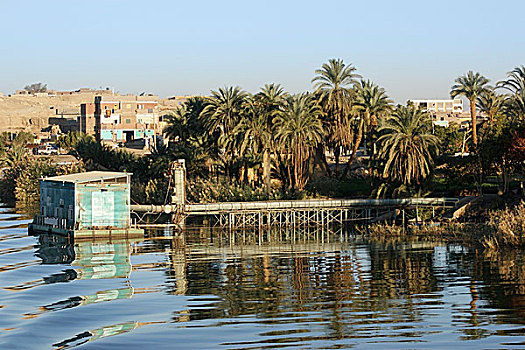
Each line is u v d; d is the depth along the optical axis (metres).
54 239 65.44
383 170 80.12
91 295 37.50
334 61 89.00
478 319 29.64
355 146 93.88
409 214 77.06
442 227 64.06
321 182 89.44
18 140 192.75
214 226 78.62
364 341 26.77
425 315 30.72
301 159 85.19
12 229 75.00
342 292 36.84
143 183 98.25
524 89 85.31
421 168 75.31
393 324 29.25
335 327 29.03
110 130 171.00
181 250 57.34
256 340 27.34
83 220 66.50
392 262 47.59
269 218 75.69
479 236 57.72
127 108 179.88
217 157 96.50
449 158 86.12
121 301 35.69
